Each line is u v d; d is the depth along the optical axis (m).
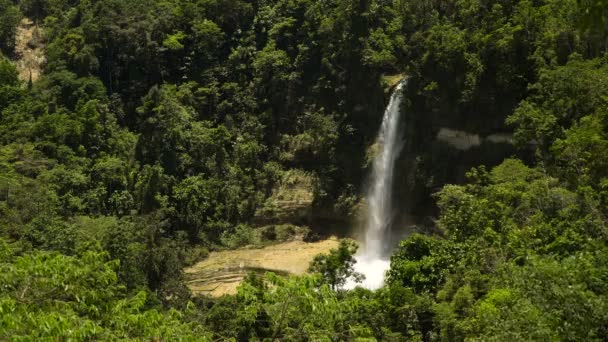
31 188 58.53
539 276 19.59
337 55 65.31
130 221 58.66
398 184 59.06
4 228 51.62
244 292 22.33
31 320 14.72
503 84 50.44
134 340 16.75
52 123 67.00
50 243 49.12
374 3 63.56
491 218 39.91
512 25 51.25
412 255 41.06
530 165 49.22
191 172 66.31
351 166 63.25
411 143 58.25
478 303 30.55
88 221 55.34
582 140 38.19
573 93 44.38
